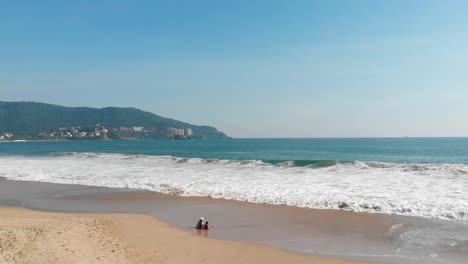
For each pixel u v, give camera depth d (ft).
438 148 260.62
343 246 34.71
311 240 36.58
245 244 34.81
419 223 42.19
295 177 77.05
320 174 81.51
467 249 33.50
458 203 49.96
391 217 44.91
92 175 85.10
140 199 58.54
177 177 79.51
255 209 50.08
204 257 30.48
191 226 42.06
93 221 36.65
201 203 54.65
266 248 33.68
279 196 57.21
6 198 60.59
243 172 86.94
